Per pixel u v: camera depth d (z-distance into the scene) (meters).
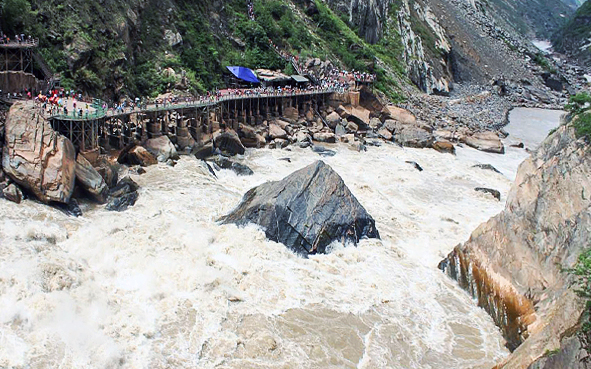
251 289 31.61
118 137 49.16
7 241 32.12
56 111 41.56
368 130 74.06
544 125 99.69
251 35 87.75
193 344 26.81
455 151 70.38
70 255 32.47
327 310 30.62
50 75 53.91
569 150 30.47
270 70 84.62
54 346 25.55
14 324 26.52
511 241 31.58
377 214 44.72
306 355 26.92
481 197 51.78
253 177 51.28
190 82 69.56
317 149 63.06
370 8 122.44
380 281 34.06
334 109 75.75
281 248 35.81
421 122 80.25
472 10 189.50
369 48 113.06
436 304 32.50
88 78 57.56
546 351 22.97
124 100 58.28
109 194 41.31
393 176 56.22
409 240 40.56
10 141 37.59
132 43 68.12
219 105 60.56
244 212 38.22
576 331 21.42
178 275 31.47
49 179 37.19
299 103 74.50
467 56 146.12
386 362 27.02
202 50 77.50
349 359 27.00
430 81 120.50
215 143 56.62
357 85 78.88
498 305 30.81
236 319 28.91
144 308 29.02
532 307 28.34
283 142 62.97
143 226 36.88
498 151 72.50
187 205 41.22
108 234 35.25
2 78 47.25
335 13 119.19
